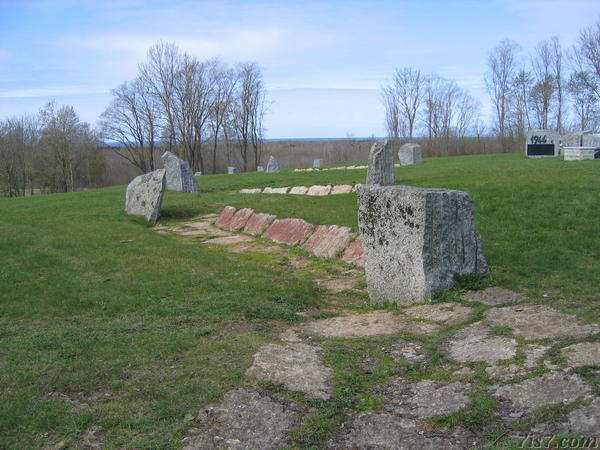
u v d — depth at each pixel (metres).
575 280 6.48
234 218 14.52
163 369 4.64
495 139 59.28
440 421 3.62
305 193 20.66
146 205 15.44
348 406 3.96
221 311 6.29
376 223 6.73
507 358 4.36
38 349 5.18
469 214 6.40
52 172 53.75
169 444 3.46
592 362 3.99
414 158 32.03
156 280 7.83
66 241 11.02
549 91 52.56
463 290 6.24
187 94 56.75
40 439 3.54
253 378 4.38
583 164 19.14
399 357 4.81
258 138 65.56
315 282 8.26
